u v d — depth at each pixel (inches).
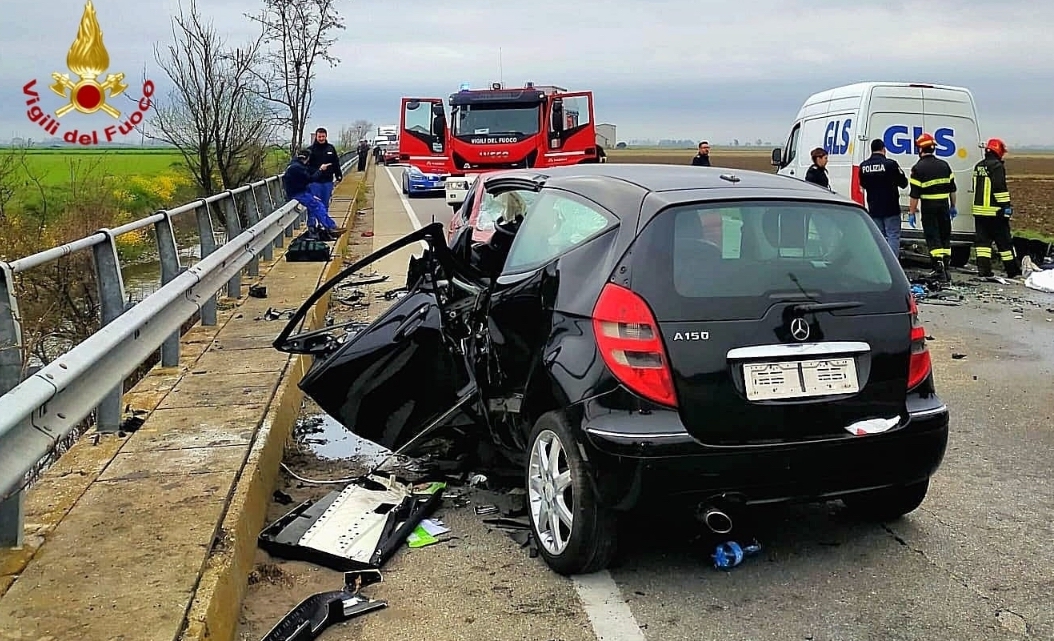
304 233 622.2
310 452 231.5
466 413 199.6
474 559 171.8
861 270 168.2
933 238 506.6
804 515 191.8
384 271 523.5
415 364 208.7
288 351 228.4
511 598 156.5
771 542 178.5
